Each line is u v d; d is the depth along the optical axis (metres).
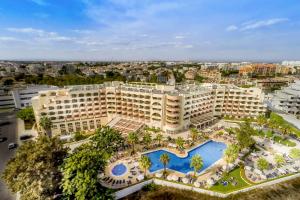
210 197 53.16
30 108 107.44
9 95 129.12
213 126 106.56
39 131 92.06
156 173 61.88
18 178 40.91
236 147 62.50
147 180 58.50
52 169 46.56
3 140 84.38
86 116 102.38
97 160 45.97
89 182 39.94
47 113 92.81
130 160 69.69
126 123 101.75
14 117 115.31
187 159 71.94
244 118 117.69
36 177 41.59
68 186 39.78
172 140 86.88
